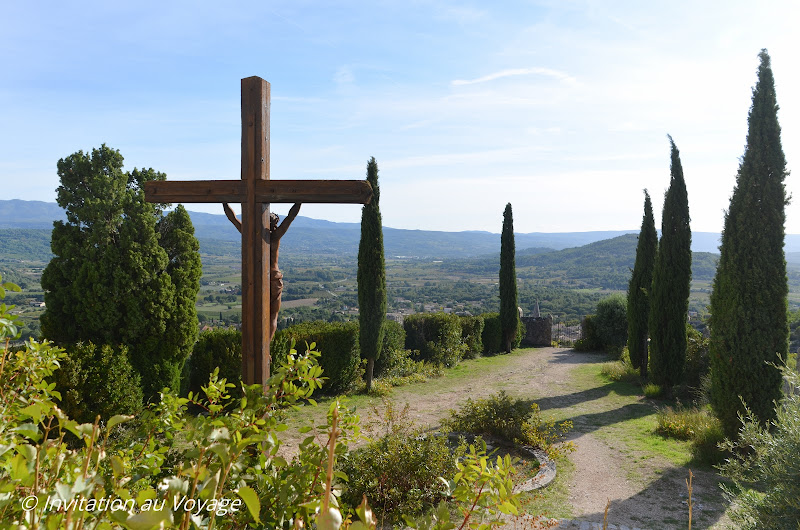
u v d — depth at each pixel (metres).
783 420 4.90
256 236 4.62
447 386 14.54
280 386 2.53
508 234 21.83
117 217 8.91
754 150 8.03
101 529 1.43
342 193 4.57
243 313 4.64
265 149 4.65
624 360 17.33
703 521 5.98
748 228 7.99
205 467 1.68
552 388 14.17
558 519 5.95
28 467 1.56
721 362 8.06
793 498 4.42
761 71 8.05
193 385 10.59
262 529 2.01
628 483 7.25
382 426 8.79
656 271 13.05
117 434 6.70
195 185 4.68
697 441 8.43
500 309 21.98
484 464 2.18
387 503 5.82
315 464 2.12
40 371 2.69
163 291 9.05
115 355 8.49
